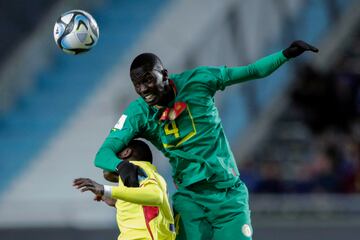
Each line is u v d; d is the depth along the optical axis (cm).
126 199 2395
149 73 2447
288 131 5597
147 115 2555
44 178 5159
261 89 5097
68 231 4184
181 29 5172
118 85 5341
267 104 5125
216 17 5025
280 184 4928
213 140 2547
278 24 5078
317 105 5366
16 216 4628
